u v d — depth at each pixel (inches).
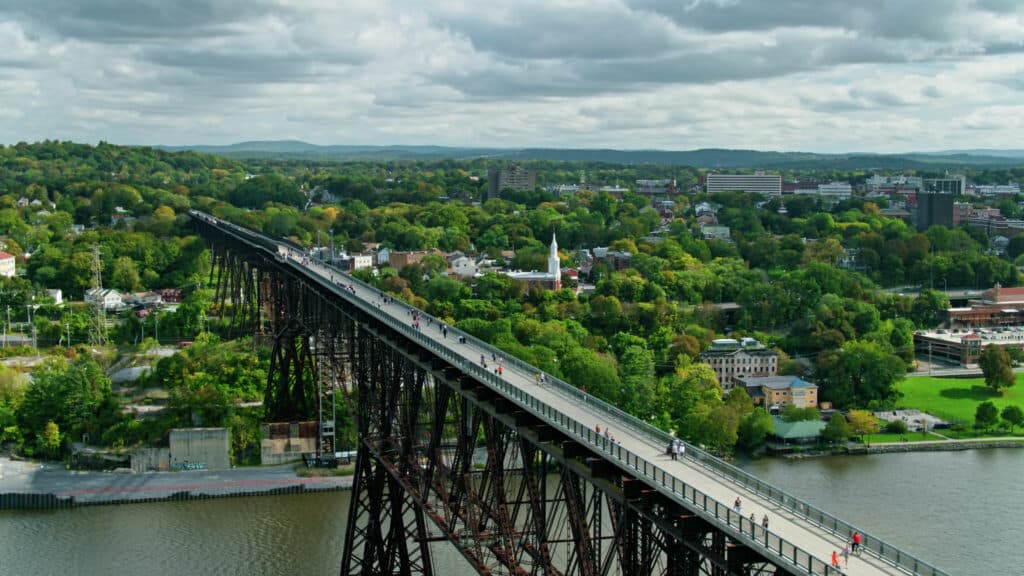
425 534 4478.3
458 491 4003.4
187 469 7514.8
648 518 2805.1
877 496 6835.6
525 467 3496.6
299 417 7726.4
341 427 7755.9
